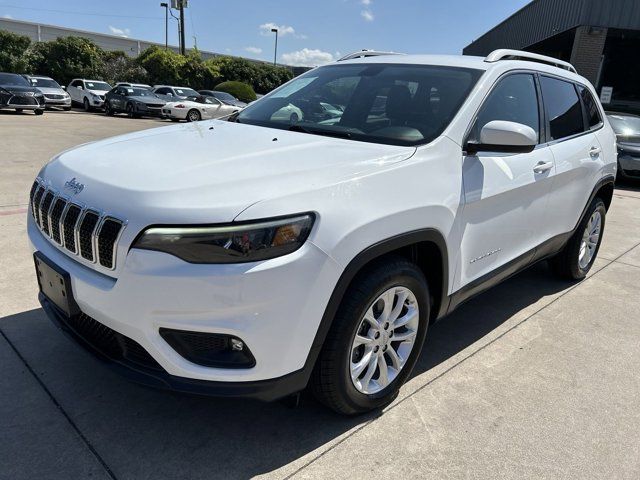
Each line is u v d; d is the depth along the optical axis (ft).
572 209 13.91
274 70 156.97
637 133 36.04
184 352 7.01
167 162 8.02
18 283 13.23
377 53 13.62
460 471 7.88
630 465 8.23
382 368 8.80
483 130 9.41
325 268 7.09
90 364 9.97
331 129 10.32
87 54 121.19
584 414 9.43
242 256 6.63
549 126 12.67
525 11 72.13
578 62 52.85
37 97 68.59
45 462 7.57
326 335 7.57
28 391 9.11
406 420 8.96
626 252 19.65
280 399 7.79
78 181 7.96
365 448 8.23
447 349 11.51
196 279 6.59
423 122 9.81
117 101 80.18
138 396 9.16
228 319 6.72
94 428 8.33
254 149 8.66
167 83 128.57
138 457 7.79
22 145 38.32
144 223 6.76
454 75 10.79
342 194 7.45
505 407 9.50
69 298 7.78
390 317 8.63
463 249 9.70
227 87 111.55
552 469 8.04
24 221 18.49
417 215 8.27
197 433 8.36
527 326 12.87
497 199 10.27
